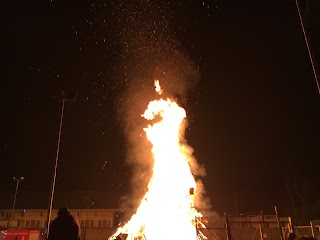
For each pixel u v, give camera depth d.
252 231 20.36
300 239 2.97
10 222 46.41
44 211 48.94
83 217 47.81
